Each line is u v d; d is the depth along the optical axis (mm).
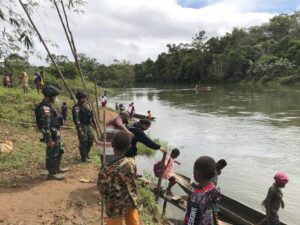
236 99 48406
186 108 40719
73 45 8945
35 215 7047
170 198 9562
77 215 7203
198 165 4363
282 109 36000
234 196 12008
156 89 85250
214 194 4355
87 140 10469
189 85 99562
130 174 5305
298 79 74188
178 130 25641
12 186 8391
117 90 83500
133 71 122875
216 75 96750
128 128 8398
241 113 34250
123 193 5285
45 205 7465
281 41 94500
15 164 10023
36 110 8602
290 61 86188
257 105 40344
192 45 121438
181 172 14523
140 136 8406
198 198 4371
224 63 95812
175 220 9367
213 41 109438
